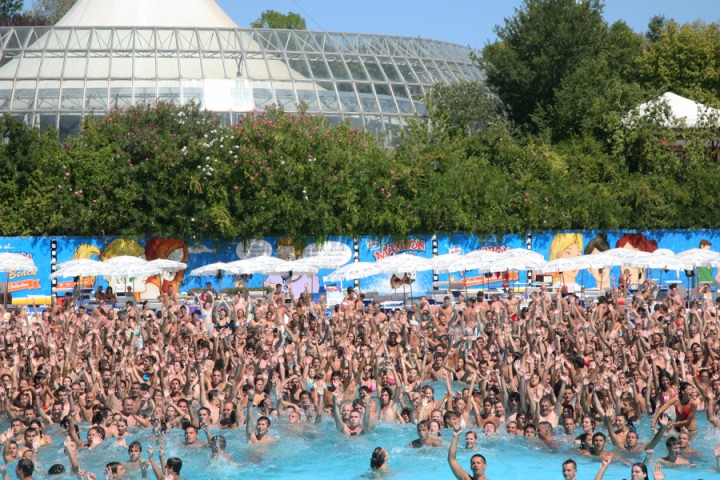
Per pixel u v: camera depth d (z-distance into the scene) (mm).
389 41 51844
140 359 20406
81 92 43156
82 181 36375
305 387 19641
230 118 43031
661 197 42188
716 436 17250
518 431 17156
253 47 47688
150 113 37938
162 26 47875
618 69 55375
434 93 47688
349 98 46062
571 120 46312
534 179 41875
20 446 16609
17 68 44344
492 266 30672
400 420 18219
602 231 41688
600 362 18266
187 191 36812
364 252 38969
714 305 29203
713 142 47438
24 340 22562
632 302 28562
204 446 16719
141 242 37062
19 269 29938
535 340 21125
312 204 37625
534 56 48906
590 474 15031
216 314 26281
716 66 56812
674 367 18594
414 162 39938
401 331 24219
